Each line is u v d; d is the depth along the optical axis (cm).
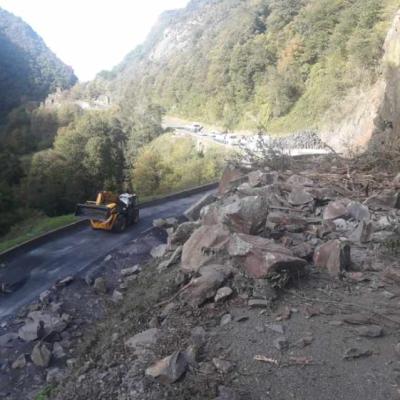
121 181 5266
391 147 1191
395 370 462
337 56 5878
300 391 446
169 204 2252
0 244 1518
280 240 749
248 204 723
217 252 698
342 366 475
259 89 7119
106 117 7344
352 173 1116
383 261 699
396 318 549
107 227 1617
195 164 4497
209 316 591
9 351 898
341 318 556
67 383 609
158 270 920
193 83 9356
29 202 4238
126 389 498
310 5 7188
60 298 1103
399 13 3875
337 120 4934
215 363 493
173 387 474
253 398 444
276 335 533
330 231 796
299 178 1073
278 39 7231
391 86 1920
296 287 629
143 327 627
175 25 18575
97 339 743
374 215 865
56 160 4697
